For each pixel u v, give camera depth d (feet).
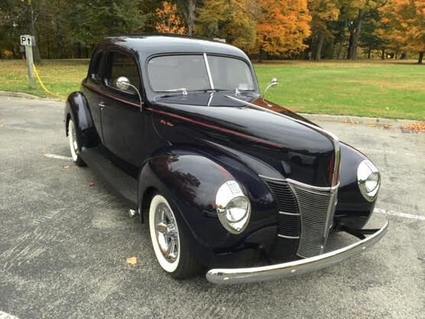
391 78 77.56
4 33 133.28
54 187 18.48
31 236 14.12
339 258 10.67
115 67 16.60
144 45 15.08
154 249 12.62
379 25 207.92
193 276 11.87
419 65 132.16
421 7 145.69
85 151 19.33
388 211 17.17
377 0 194.80
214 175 10.44
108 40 17.62
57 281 11.68
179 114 13.12
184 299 11.08
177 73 14.92
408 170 22.77
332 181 11.18
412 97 51.44
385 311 10.94
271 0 129.59
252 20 122.01
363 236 12.37
